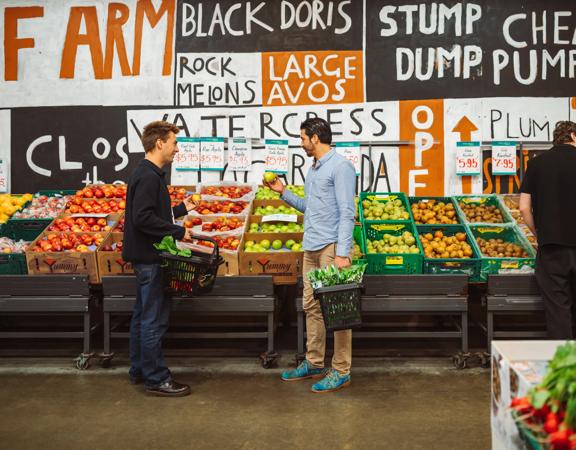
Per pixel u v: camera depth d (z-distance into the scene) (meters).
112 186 5.49
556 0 5.70
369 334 4.50
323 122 3.95
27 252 4.51
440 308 4.44
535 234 4.27
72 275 4.49
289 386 4.11
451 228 4.97
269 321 4.51
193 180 5.85
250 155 5.81
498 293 4.46
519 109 5.71
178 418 3.54
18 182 5.88
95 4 5.82
